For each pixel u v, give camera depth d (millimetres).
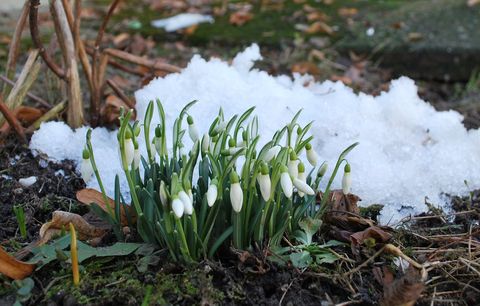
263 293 612
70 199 725
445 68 1327
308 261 632
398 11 1568
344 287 625
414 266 634
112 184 728
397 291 582
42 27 1419
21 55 1216
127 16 1585
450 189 760
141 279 614
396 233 683
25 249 640
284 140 752
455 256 656
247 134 623
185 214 598
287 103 804
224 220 620
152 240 634
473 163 773
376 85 1225
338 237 671
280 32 1447
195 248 614
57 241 635
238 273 622
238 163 704
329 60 1323
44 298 604
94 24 1498
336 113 792
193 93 804
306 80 923
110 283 608
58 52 1154
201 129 764
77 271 601
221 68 827
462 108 1093
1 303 604
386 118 820
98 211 633
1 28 1428
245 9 1640
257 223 617
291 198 623
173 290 600
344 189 639
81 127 823
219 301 599
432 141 808
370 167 742
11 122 788
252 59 882
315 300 615
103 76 874
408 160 778
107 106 850
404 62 1347
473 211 724
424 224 718
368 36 1415
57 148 787
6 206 718
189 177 629
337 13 1591
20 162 779
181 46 1365
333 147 759
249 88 815
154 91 807
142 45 1318
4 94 836
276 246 636
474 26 1421
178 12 1618
